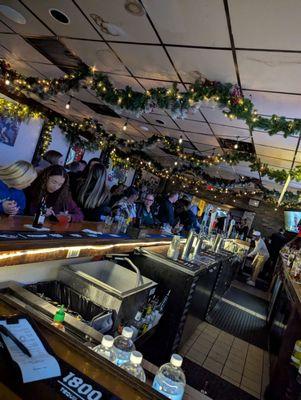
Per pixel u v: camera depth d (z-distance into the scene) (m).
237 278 9.81
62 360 1.06
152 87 4.33
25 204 2.55
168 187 15.66
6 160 7.90
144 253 2.86
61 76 5.08
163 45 3.02
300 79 2.83
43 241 1.71
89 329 1.49
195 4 2.24
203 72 3.32
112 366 1.10
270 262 11.37
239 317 5.59
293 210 12.46
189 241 3.20
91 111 7.25
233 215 14.40
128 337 1.28
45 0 2.85
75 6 2.79
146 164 12.02
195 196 14.98
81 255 2.11
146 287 2.16
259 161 6.73
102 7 2.66
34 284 1.87
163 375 1.26
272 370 3.23
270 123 3.56
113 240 2.46
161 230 4.89
